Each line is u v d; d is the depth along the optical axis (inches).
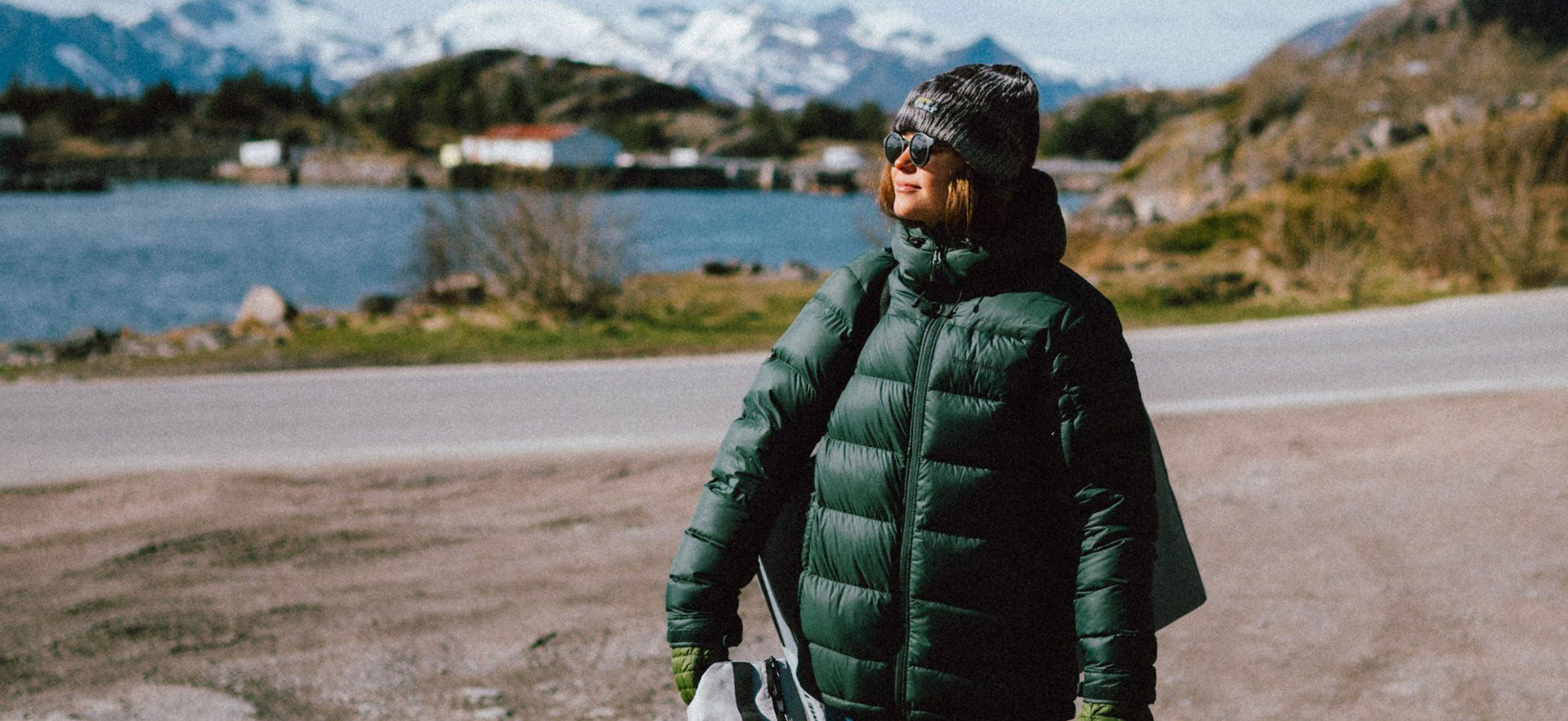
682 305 829.2
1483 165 880.9
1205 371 498.0
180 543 256.7
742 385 491.5
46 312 1263.5
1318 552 231.9
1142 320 713.0
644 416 420.5
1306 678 169.6
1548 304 722.2
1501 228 858.8
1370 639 183.8
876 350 62.4
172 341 652.7
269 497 302.2
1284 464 313.0
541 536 265.1
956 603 60.2
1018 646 60.7
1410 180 951.6
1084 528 60.5
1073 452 59.8
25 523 275.4
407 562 244.2
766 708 61.0
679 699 165.5
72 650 187.6
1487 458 305.1
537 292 756.0
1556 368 467.8
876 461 61.4
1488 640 181.0
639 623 201.9
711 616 63.9
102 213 3358.8
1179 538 66.6
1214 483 293.1
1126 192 1942.7
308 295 1419.8
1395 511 258.5
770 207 4001.0
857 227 569.6
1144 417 62.2
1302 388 445.4
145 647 189.5
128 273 1678.2
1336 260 886.4
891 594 61.2
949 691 60.9
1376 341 577.0
